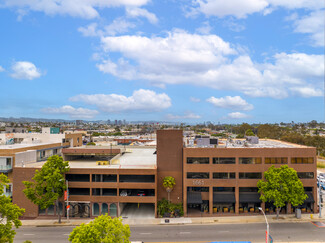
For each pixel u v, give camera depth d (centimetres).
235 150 5200
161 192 5325
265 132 17512
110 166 5409
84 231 2628
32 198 4653
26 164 5762
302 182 5203
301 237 4106
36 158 6525
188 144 6519
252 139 6675
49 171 4722
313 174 5222
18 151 6034
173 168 5334
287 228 4488
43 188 4728
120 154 6531
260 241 3969
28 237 4178
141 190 5378
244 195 5250
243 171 5184
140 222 4828
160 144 5362
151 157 6456
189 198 5156
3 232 2781
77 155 6862
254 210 5300
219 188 5284
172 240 4028
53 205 5228
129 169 5097
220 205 5353
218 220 4894
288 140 15025
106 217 2881
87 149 6431
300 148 5197
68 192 4922
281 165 5131
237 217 5044
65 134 8594
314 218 4969
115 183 5100
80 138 9681
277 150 5200
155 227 4600
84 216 5150
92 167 5253
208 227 4578
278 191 4719
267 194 4716
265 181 5128
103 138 16088
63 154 6419
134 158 6328
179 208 5147
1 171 5516
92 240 2611
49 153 7406
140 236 4191
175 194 5312
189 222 4806
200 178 5184
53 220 4962
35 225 4712
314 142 14162
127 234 2808
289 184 4706
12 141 8275
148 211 5444
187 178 5184
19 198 5200
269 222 4781
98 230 2711
